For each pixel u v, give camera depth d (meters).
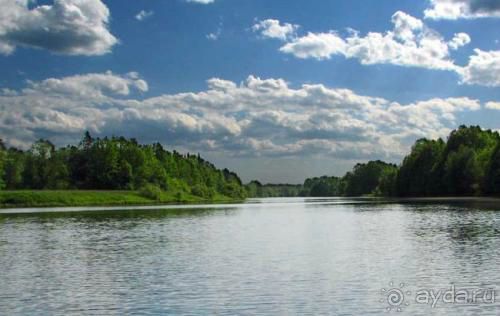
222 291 25.94
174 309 22.73
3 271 32.09
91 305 23.55
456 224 61.16
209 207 138.75
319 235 52.53
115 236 52.81
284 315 21.80
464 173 168.25
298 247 42.59
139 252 40.12
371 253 38.09
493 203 119.25
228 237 51.38
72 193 162.50
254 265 33.44
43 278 29.73
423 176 196.25
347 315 21.70
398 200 166.88
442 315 21.48
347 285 27.02
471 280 27.55
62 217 85.56
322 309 22.58
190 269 32.12
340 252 39.03
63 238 50.94
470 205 110.50
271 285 27.23
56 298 24.89
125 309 22.84
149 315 21.91
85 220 77.75
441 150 199.50
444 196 183.00
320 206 141.88
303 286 26.91
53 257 37.84
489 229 54.09
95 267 33.28
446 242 43.41
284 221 76.06
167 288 26.77
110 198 169.50
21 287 27.33
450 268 31.03
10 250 41.88
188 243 46.09
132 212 104.44
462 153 173.12
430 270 30.53
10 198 143.88
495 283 26.77
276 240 48.28
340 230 58.09
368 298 24.31
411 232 52.94
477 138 188.88
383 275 29.39
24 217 85.38
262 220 78.88
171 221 76.12
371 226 62.22
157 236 52.69
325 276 29.42
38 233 56.22
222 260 35.69
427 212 87.94
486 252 37.03
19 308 23.16
